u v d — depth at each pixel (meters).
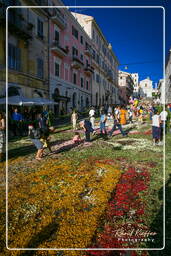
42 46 24.66
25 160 7.51
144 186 4.95
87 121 11.04
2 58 18.17
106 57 54.72
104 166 6.53
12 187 5.04
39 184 5.20
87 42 39.84
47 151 8.97
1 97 17.08
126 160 7.33
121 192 4.67
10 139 12.02
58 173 5.95
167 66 52.84
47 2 25.11
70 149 9.26
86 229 3.32
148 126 17.17
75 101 34.88
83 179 5.41
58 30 28.44
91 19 41.03
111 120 24.09
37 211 3.96
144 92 127.06
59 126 18.19
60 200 4.32
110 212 3.89
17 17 19.66
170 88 47.12
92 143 10.56
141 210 3.94
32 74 22.66
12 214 3.86
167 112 13.77
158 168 6.36
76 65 33.31
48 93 25.80
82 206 4.08
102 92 51.38
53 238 3.20
